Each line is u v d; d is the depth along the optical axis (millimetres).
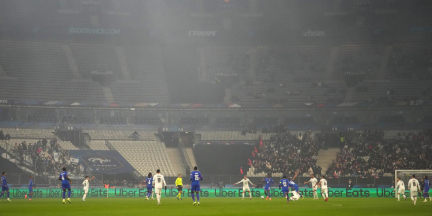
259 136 72438
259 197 48344
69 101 73625
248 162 67375
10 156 60844
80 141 69062
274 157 64688
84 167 61969
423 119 73562
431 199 40406
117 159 65562
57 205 30859
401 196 48312
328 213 23438
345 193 48781
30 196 42500
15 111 72688
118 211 24641
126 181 60531
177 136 72438
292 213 23344
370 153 64500
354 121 74812
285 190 35156
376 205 31312
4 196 47406
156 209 26234
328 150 69312
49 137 68812
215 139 72938
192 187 30594
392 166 60625
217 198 45344
